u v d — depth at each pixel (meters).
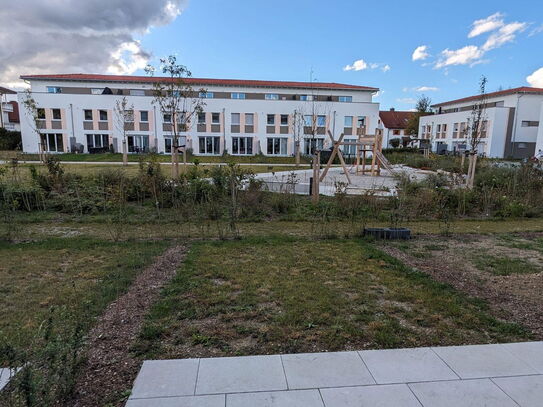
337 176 18.88
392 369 2.75
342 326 3.41
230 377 2.62
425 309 3.81
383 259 5.52
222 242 6.44
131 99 35.56
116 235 6.89
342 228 7.71
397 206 9.64
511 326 3.42
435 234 7.42
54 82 39.94
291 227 7.90
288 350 3.01
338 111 38.22
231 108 37.12
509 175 12.62
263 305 3.87
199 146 37.06
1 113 46.38
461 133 43.59
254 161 31.08
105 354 2.92
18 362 2.44
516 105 39.25
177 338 3.18
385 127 62.38
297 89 43.03
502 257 5.83
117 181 10.05
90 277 4.70
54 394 2.34
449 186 11.42
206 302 3.90
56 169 10.57
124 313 3.65
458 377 2.67
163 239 6.68
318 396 2.44
